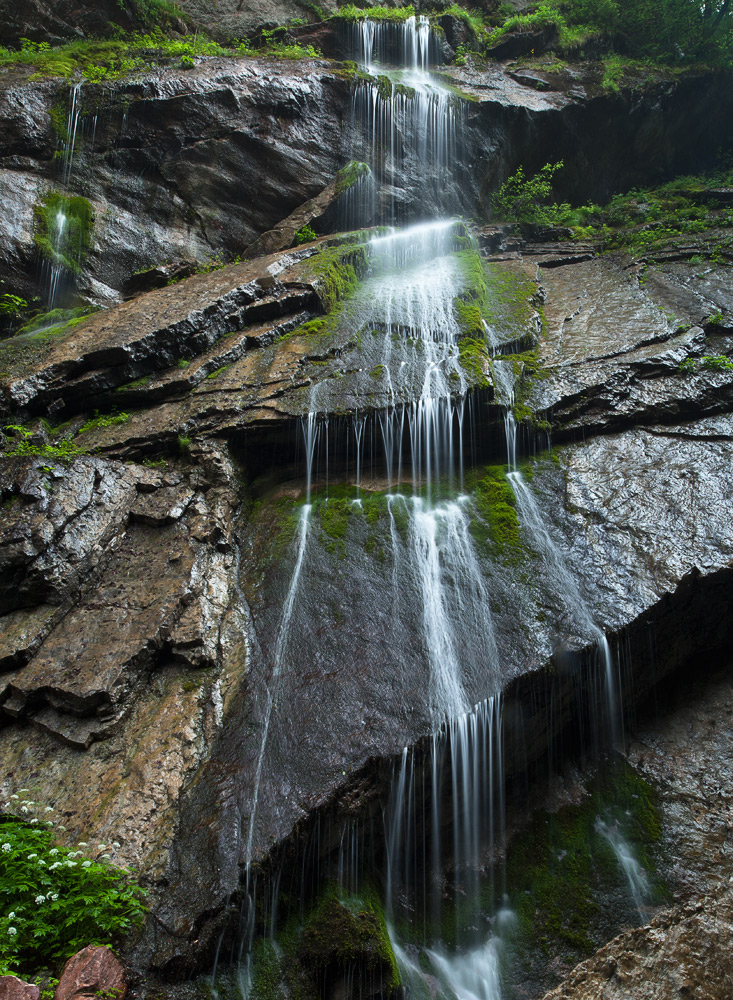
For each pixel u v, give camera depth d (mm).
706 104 17516
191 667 6074
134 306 9820
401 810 5367
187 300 9609
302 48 15227
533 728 6008
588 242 14023
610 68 16500
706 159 18531
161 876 4691
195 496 7453
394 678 5793
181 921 4445
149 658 6039
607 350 9250
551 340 9766
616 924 5367
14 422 7949
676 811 6039
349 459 8016
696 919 4734
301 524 7297
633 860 5766
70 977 3967
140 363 8586
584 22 18391
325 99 13500
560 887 5586
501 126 14836
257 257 12383
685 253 12312
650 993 4379
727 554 6781
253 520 7543
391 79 14602
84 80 11938
